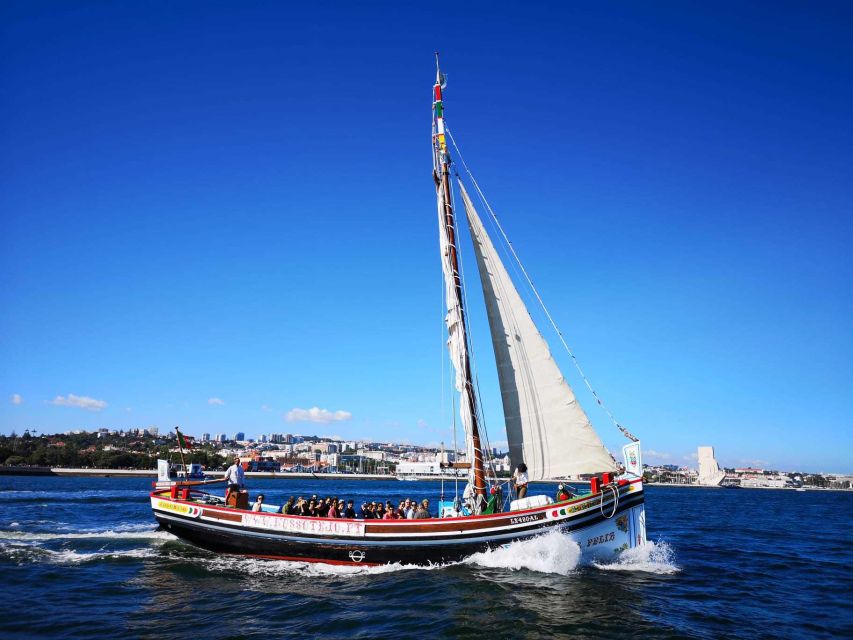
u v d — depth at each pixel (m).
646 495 133.00
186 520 24.25
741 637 14.81
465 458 24.09
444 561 21.48
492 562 21.03
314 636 14.34
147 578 20.42
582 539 21.05
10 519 41.47
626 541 22.06
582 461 21.48
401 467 146.75
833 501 121.31
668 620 15.95
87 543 28.73
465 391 23.23
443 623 15.29
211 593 18.34
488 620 15.55
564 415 21.73
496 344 23.20
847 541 37.53
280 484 177.88
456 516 21.25
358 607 16.70
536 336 22.34
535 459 22.03
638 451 22.44
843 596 20.14
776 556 29.42
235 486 24.98
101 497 70.00
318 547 22.08
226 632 14.58
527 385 22.41
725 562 26.72
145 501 64.69
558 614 16.11
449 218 24.84
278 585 19.33
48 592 18.38
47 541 29.50
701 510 70.38
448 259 24.62
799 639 14.84
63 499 65.19
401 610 16.41
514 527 20.89
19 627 14.75
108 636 14.16
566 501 20.77
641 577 20.77
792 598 19.53
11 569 21.75
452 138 25.67
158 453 199.38
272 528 22.58
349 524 21.78
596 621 15.61
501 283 23.27
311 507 24.09
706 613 16.86
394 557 21.58
